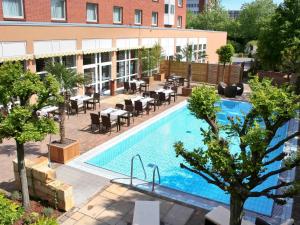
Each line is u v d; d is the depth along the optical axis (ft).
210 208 31.07
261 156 20.02
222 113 67.67
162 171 40.65
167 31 104.73
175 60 102.63
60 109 39.88
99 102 65.82
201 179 38.81
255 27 243.19
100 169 38.65
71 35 65.05
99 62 75.46
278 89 20.75
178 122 61.21
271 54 101.71
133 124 56.44
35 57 56.70
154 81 97.40
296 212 30.78
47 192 29.99
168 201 32.01
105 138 48.98
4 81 26.03
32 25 55.77
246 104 73.36
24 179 27.86
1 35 50.75
